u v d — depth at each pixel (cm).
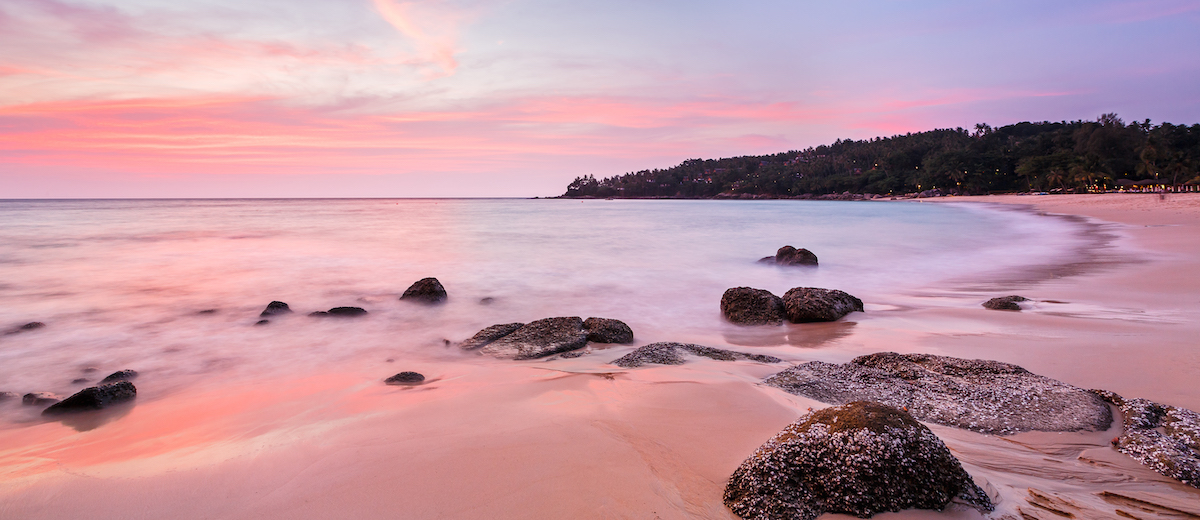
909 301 1295
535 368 762
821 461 366
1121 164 11300
